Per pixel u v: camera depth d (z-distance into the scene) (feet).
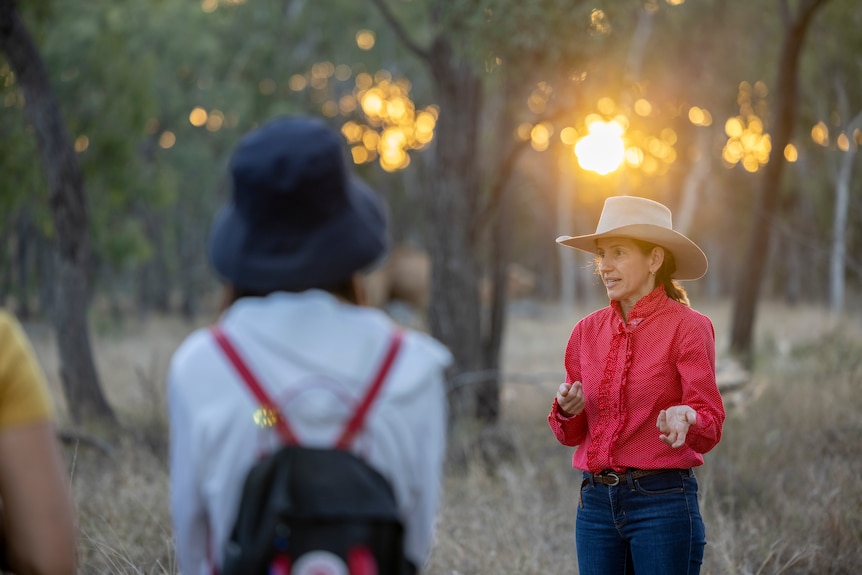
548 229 167.84
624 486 13.67
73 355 39.17
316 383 7.05
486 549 20.76
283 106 98.37
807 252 107.86
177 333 104.73
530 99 41.32
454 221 38.22
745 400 36.86
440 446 7.54
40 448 7.10
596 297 157.48
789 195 84.48
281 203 7.29
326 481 6.80
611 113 38.22
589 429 14.21
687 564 13.57
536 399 43.75
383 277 121.19
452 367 37.63
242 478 6.93
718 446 26.71
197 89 103.96
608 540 13.94
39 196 53.67
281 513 6.66
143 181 75.25
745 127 92.32
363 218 7.63
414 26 96.94
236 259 7.43
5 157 52.03
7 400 7.06
